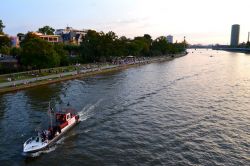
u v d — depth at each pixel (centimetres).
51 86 10312
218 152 4794
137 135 5556
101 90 9750
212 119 6544
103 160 4544
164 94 9300
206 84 11450
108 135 5566
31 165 4394
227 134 5597
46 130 5353
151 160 4522
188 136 5494
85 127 6003
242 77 13600
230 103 8088
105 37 18925
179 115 6856
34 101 8000
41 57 12000
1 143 5150
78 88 10044
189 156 4647
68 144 5159
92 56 19000
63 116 5847
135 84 11175
